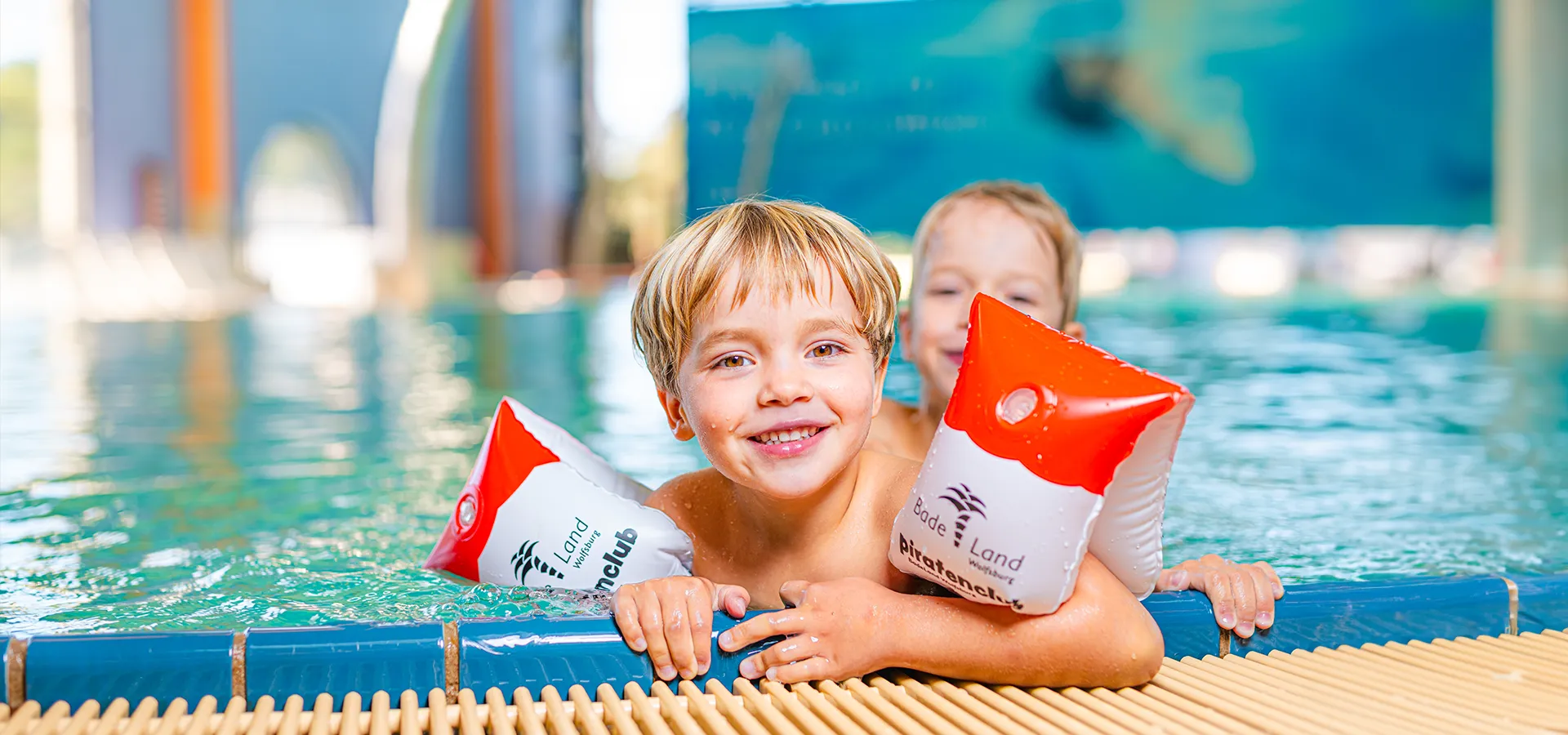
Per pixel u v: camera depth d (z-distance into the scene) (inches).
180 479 146.3
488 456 81.0
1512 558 101.5
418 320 456.4
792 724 55.8
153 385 258.5
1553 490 134.0
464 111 756.0
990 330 62.5
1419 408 209.2
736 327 66.1
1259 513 121.9
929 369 110.4
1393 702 58.9
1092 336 362.6
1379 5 612.4
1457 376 259.3
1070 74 633.0
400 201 640.4
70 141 595.5
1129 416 57.7
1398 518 118.8
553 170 816.3
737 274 66.1
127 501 131.1
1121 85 631.2
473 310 510.6
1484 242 621.9
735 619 64.0
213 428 194.4
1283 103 625.3
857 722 56.7
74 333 398.9
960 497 60.0
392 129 633.6
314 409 218.8
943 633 61.3
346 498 132.6
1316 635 69.6
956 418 61.7
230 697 59.2
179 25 624.7
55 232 585.0
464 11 629.0
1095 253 653.3
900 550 65.0
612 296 603.5
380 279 623.5
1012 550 58.8
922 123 636.7
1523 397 223.3
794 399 65.8
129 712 57.5
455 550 82.7
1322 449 165.9
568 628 62.6
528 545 77.8
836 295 67.3
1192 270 665.6
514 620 62.6
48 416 208.2
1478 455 159.9
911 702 58.6
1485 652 67.8
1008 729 55.4
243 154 645.9
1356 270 638.5
